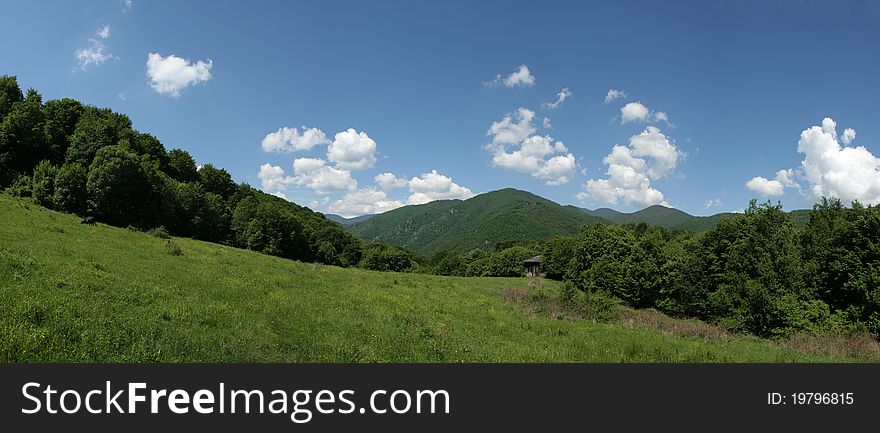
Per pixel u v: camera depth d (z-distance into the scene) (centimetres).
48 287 1638
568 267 6825
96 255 2572
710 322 4028
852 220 3850
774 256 3928
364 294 3055
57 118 7731
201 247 4191
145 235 4266
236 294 2291
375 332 1909
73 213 5778
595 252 6272
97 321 1350
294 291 2742
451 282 4981
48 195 5772
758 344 2808
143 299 1775
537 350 1920
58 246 2588
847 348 2592
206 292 2198
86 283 1791
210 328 1561
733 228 4478
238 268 3228
